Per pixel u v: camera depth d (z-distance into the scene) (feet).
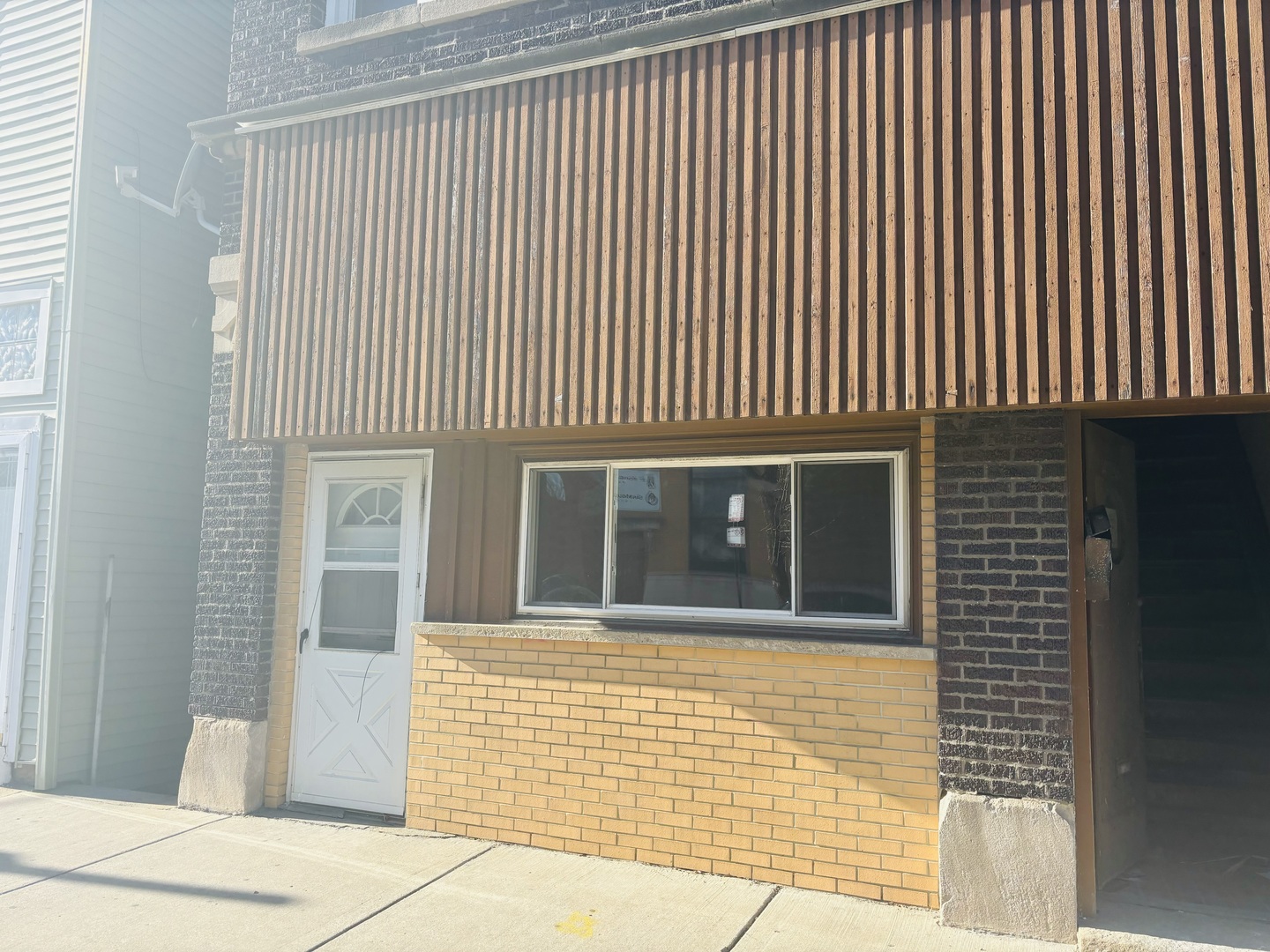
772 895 16.28
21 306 26.43
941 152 15.35
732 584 18.47
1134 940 13.84
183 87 28.89
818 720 16.78
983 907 14.82
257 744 21.53
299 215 21.03
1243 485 27.20
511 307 18.70
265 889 16.58
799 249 16.25
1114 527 17.12
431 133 19.86
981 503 15.61
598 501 19.90
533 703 19.11
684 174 17.34
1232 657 23.18
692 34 17.44
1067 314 14.34
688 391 16.96
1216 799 19.52
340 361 20.11
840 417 16.84
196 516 28.76
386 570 21.56
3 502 25.88
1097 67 14.49
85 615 25.16
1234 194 13.55
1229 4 13.82
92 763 25.03
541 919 15.24
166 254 27.99
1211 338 13.53
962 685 15.44
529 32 20.38
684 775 17.66
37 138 26.61
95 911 15.65
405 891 16.48
